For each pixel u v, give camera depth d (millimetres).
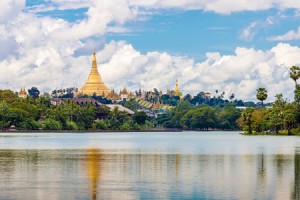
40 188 65812
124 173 81500
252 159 106875
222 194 61250
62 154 124250
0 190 64250
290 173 80500
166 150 142125
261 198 58656
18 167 90500
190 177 76062
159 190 64250
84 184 69188
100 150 142750
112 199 58562
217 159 107500
